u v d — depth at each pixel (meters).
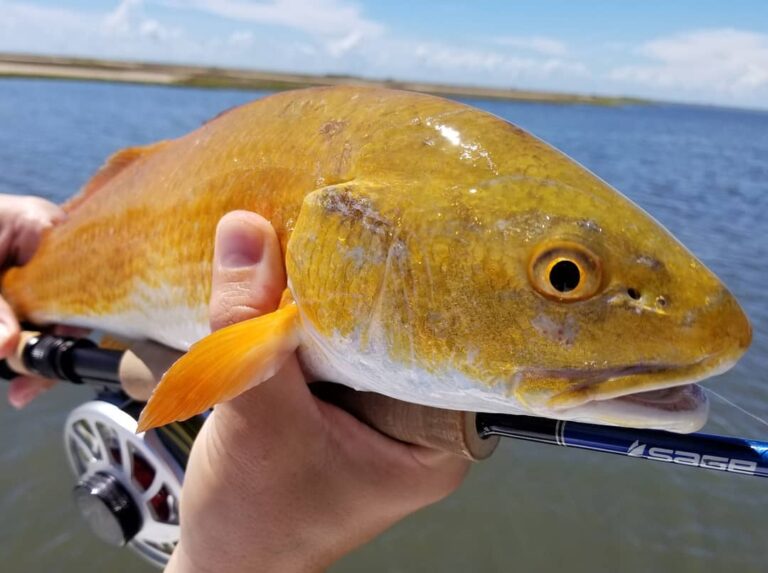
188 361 0.20
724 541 0.57
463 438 0.21
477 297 0.18
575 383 0.17
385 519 0.24
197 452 0.23
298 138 0.24
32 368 0.35
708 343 0.17
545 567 0.54
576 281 0.17
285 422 0.21
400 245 0.19
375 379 0.20
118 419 0.32
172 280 0.29
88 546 0.53
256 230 0.22
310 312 0.20
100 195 0.35
